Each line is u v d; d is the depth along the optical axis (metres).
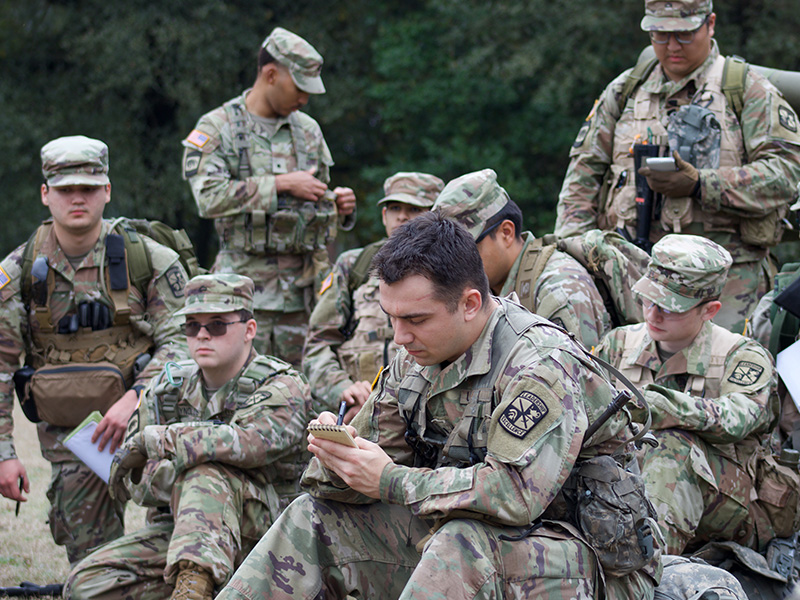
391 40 33.44
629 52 30.66
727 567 7.06
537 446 4.95
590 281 7.60
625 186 10.03
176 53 33.81
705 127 9.54
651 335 7.39
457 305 5.08
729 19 31.41
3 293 9.11
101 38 32.84
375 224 33.47
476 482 4.96
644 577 5.50
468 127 32.53
